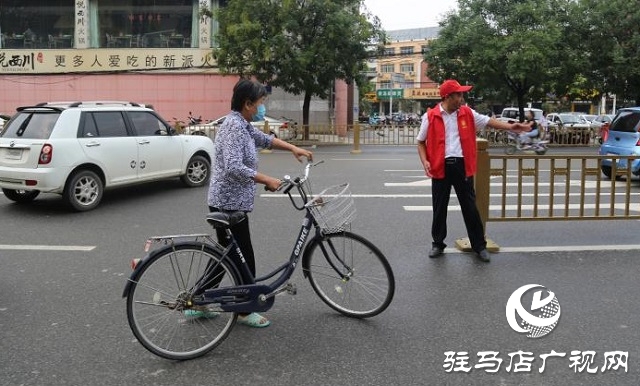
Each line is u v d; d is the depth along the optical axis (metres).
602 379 3.50
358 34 21.73
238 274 3.91
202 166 11.13
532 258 6.04
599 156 6.67
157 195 10.11
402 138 23.27
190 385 3.42
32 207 9.00
